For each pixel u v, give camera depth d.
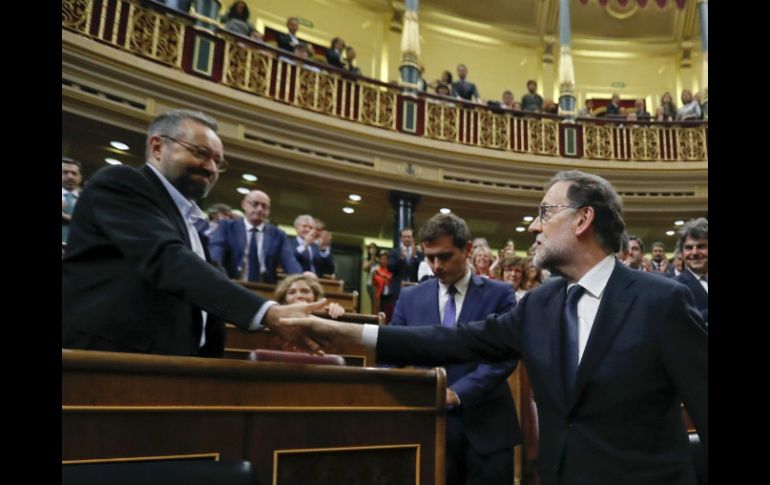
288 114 7.82
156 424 1.16
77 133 6.66
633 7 13.06
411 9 9.58
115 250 1.43
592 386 1.26
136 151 7.14
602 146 9.77
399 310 2.35
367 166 8.41
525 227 10.18
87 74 6.43
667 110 11.12
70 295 1.41
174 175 1.62
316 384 1.38
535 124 9.67
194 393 1.21
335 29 11.78
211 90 7.25
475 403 2.05
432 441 1.54
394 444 1.47
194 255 1.39
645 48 13.38
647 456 1.20
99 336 1.34
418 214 9.61
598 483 1.21
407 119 8.89
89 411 1.08
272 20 11.13
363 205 9.20
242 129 7.56
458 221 2.21
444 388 1.55
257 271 4.20
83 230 1.45
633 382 1.23
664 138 9.83
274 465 1.28
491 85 12.94
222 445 1.23
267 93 7.80
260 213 4.30
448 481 2.00
